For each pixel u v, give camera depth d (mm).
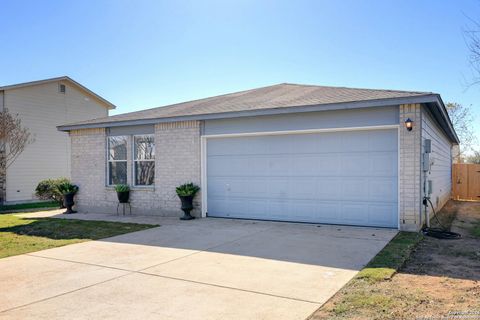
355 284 4770
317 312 3926
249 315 3889
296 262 5902
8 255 6758
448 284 4801
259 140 10258
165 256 6453
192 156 11055
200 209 10930
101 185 12828
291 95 11406
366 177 8945
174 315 3928
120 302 4328
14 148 18328
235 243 7367
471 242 7465
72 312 4051
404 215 8344
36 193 16844
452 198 18891
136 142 12203
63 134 21031
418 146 8164
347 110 8953
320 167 9477
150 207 11805
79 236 8547
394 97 8180
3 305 4281
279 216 10023
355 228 8758
